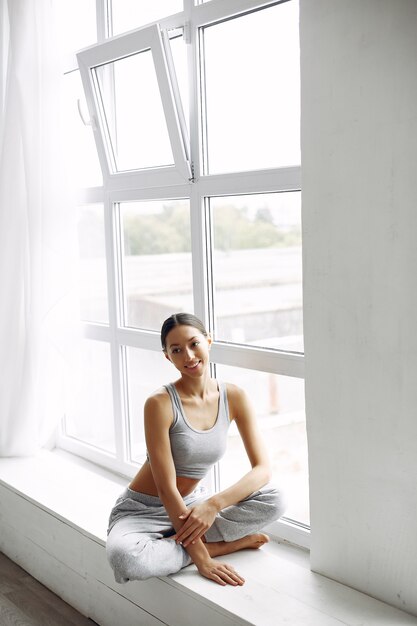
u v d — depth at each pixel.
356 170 1.92
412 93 1.77
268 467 2.35
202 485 2.69
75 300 3.12
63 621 2.59
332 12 1.92
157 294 2.94
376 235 1.89
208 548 2.32
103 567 2.50
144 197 2.80
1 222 3.12
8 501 3.05
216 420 2.38
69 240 3.06
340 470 2.08
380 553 2.02
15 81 2.98
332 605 2.03
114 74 2.81
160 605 2.27
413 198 1.80
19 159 3.07
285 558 2.35
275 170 2.26
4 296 3.18
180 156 2.56
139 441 3.10
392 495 1.96
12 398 3.26
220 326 2.59
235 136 2.42
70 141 3.11
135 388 3.09
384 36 1.81
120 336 3.07
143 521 2.36
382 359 1.92
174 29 2.53
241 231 2.45
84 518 2.66
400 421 1.91
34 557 2.92
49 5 2.93
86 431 3.40
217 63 2.44
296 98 2.20
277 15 2.22
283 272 2.33
